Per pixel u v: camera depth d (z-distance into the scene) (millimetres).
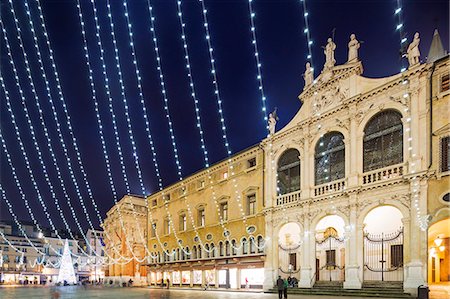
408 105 25516
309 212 31031
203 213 44062
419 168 24172
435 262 28828
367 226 27500
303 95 33500
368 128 28172
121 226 63844
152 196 55125
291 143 33781
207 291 36719
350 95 29469
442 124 23766
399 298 23047
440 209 22969
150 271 53344
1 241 89188
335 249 29672
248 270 36281
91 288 50812
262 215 35500
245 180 38312
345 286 26875
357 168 27922
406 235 24406
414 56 25562
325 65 31859
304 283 29922
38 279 87875
